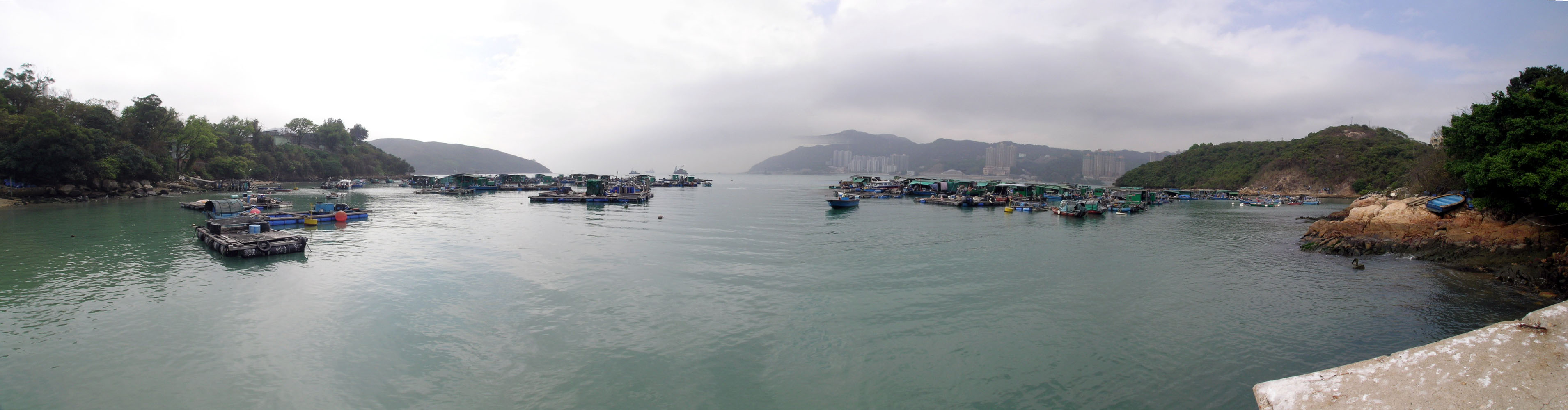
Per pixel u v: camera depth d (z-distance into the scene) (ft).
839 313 64.85
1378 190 305.32
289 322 59.57
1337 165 349.82
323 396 43.52
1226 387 46.37
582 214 180.45
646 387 45.85
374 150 598.75
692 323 60.80
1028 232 139.85
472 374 47.80
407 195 288.30
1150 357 52.42
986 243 118.83
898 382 47.34
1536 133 83.97
